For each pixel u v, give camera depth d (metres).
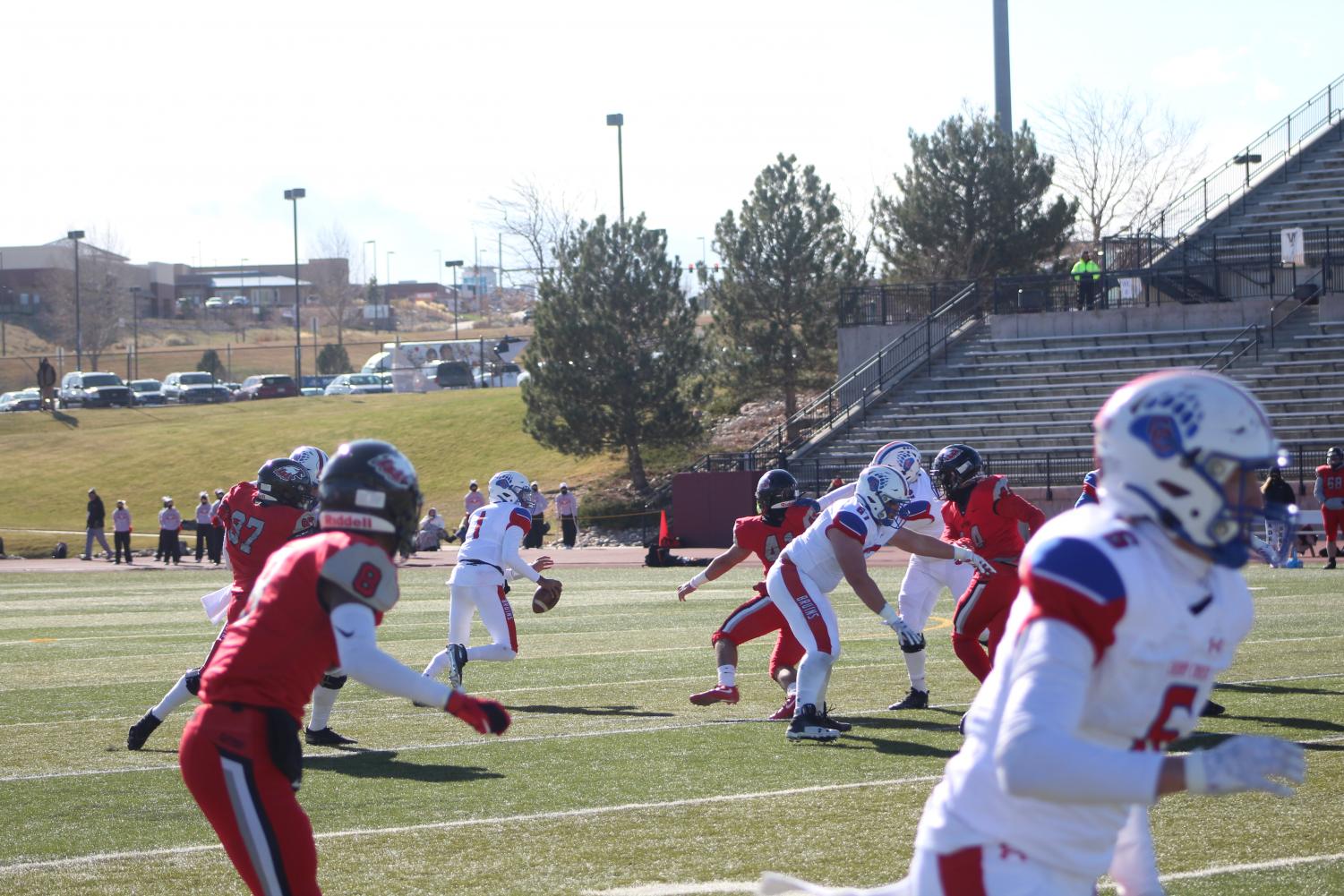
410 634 22.95
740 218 59.84
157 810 9.98
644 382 54.62
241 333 172.50
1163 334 50.16
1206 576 3.99
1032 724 3.70
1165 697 3.97
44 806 10.11
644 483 56.28
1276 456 3.85
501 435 66.56
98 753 12.43
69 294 148.62
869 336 55.44
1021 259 61.62
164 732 13.66
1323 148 62.84
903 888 4.35
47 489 66.81
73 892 7.84
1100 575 3.78
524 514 15.23
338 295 185.50
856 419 51.25
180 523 48.66
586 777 10.86
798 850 8.49
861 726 13.00
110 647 21.62
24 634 23.86
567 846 8.71
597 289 54.97
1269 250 53.00
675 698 15.27
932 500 13.92
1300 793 9.80
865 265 61.00
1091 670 3.84
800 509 13.20
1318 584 27.88
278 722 5.50
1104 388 48.56
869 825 9.08
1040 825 3.99
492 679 17.14
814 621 12.26
